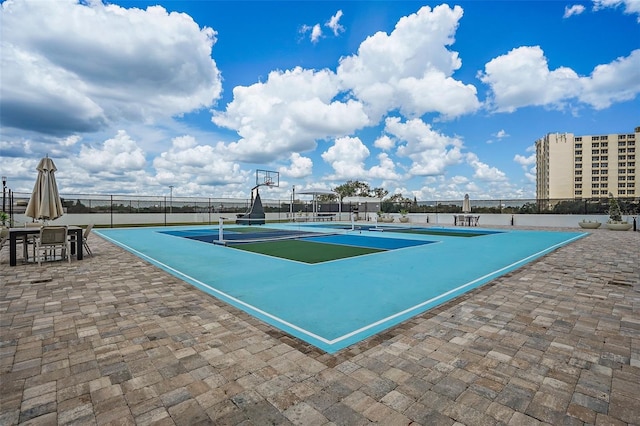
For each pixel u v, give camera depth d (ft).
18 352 10.19
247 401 7.60
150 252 33.83
